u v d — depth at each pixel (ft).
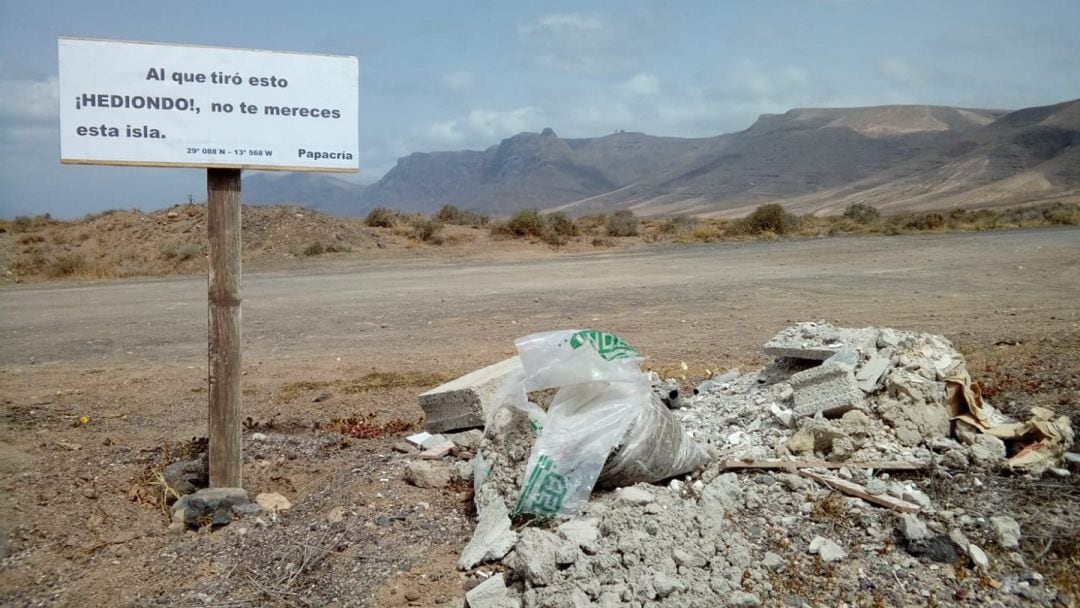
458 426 22.77
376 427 24.59
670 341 37.37
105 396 29.68
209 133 18.08
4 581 15.06
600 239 103.09
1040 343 31.22
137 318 50.65
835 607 13.46
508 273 71.92
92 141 17.57
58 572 15.48
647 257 83.97
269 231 95.09
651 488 16.71
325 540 16.33
